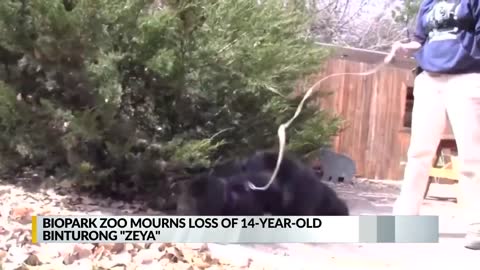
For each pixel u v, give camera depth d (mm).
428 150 4762
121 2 5332
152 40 5398
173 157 5469
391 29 19609
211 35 5645
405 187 4828
